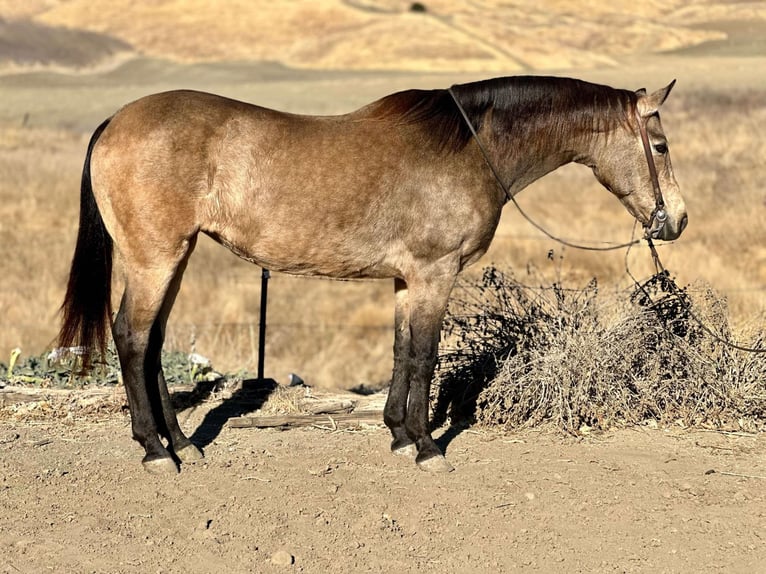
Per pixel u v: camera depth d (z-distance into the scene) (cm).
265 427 676
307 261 590
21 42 8144
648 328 695
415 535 526
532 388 680
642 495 571
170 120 560
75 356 634
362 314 1538
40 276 1630
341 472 596
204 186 564
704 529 534
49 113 4012
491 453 636
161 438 615
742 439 668
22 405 695
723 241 1864
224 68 7469
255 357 1157
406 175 584
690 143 2962
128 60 8275
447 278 600
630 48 9144
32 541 507
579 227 2012
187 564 491
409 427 610
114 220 567
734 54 8269
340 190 575
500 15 10631
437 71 7125
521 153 617
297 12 9925
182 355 809
